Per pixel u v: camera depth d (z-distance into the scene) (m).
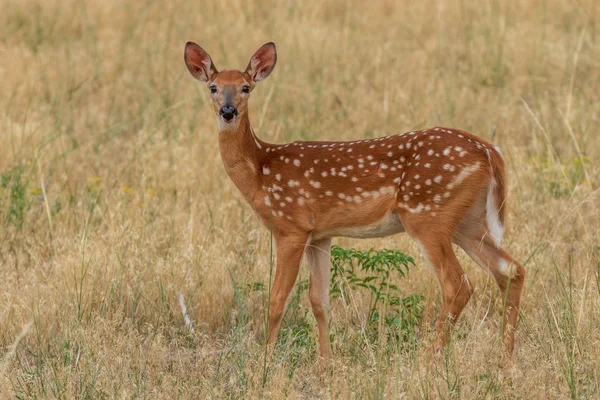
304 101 18.47
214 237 12.55
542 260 11.34
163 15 24.33
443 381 8.84
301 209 10.04
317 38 21.47
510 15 23.09
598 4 23.17
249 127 10.28
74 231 13.02
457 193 9.62
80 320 10.43
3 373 9.14
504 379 8.91
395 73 19.64
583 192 13.81
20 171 14.27
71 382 9.02
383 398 8.51
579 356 9.14
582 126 16.69
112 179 15.05
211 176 14.62
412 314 10.30
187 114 17.84
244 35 22.23
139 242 12.08
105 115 18.42
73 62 20.86
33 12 24.05
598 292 10.12
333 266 11.10
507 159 15.33
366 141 10.07
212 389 8.88
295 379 9.27
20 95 18.89
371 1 24.75
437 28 22.80
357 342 9.83
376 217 9.97
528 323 10.20
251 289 11.21
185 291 11.27
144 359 9.66
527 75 19.52
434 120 17.09
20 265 12.19
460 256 11.47
